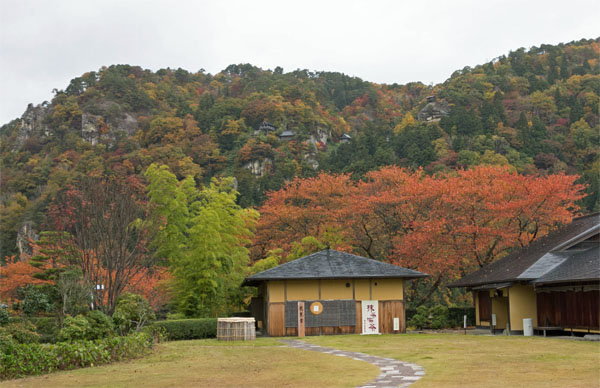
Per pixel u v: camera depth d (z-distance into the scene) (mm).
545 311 27422
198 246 33812
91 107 162250
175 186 37344
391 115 190750
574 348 19641
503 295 28969
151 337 22734
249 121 151000
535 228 38219
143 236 28734
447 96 146875
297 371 15250
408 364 16297
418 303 39688
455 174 60875
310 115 155500
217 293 34250
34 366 15594
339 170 91812
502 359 16766
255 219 46469
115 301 25656
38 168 119438
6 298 37750
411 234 37844
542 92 139125
